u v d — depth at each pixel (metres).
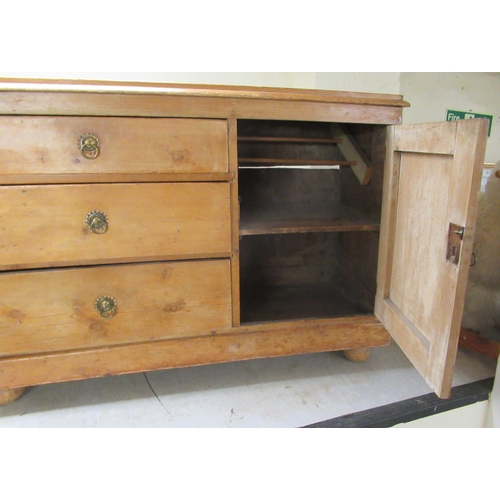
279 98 0.76
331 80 1.25
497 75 1.42
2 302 0.75
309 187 1.30
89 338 0.81
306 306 1.12
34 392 0.92
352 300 1.15
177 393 0.92
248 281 1.33
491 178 1.01
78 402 0.88
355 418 0.81
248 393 0.91
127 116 0.71
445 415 0.86
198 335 0.86
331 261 1.36
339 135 1.04
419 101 1.37
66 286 0.77
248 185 1.26
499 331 1.05
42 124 0.69
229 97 0.74
